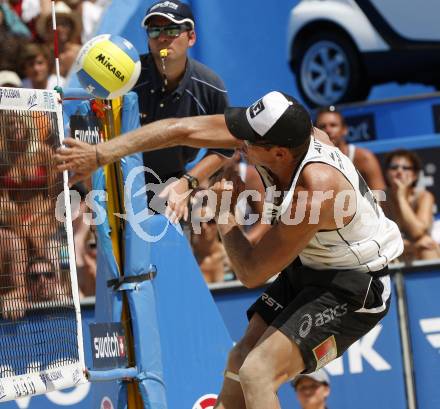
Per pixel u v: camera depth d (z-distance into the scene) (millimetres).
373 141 23016
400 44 26109
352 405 16562
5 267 12414
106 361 12242
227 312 16672
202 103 15148
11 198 12406
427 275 16672
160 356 12570
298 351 11047
